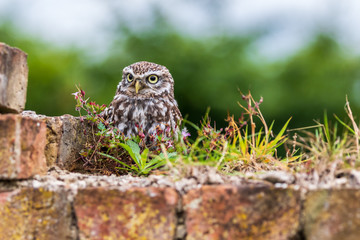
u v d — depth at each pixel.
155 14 19.80
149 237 5.11
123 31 19.59
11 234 5.23
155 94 9.26
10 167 5.25
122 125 8.99
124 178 6.27
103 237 5.15
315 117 19.22
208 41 19.75
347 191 4.87
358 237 4.80
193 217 5.14
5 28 18.56
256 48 19.81
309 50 20.06
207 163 5.86
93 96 18.55
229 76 19.09
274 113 19.03
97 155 7.48
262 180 5.45
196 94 19.00
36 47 18.77
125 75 9.47
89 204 5.20
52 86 18.20
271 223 5.04
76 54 19.08
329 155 5.83
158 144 7.78
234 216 5.07
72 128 7.07
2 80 5.43
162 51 19.44
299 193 5.04
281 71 19.56
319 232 4.89
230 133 7.40
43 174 5.87
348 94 19.44
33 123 5.58
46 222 5.24
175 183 5.44
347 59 19.92
